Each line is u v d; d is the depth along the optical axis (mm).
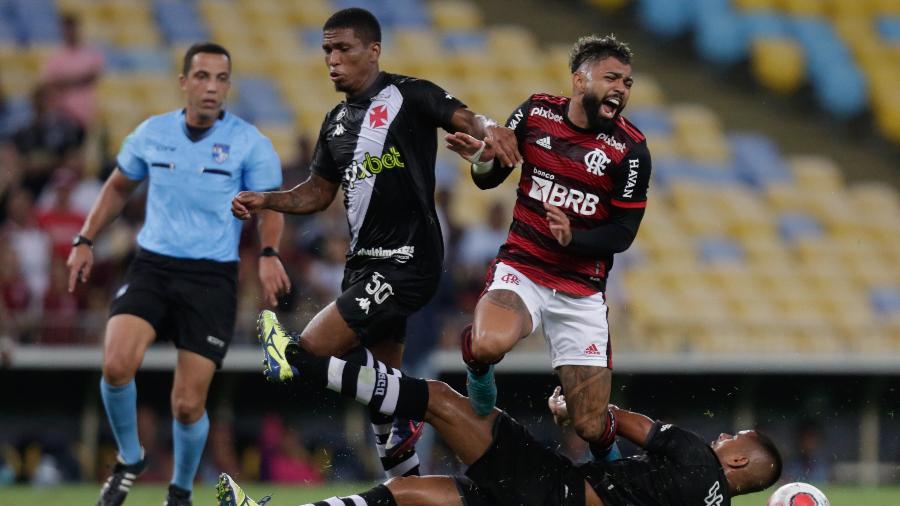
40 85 50406
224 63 25547
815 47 76125
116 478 25125
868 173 71562
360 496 21375
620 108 21469
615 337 50656
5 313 42219
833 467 46781
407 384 21578
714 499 21438
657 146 68188
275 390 44750
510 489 21375
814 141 73188
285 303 41656
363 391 21438
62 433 43781
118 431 24859
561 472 21547
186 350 24891
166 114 26062
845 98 74750
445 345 42812
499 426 21656
